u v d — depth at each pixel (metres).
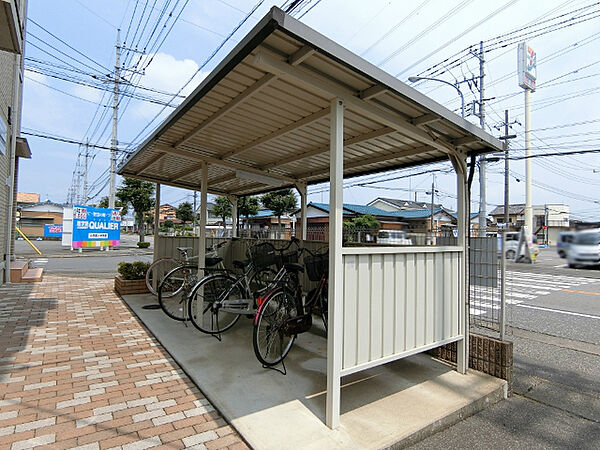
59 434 1.87
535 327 4.87
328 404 2.00
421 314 2.50
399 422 2.08
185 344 3.25
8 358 2.87
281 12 1.47
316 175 4.77
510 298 7.14
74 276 7.98
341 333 2.02
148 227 45.56
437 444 2.01
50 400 2.22
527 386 2.88
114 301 5.07
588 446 2.04
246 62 1.86
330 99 2.05
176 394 2.36
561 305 6.42
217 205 23.38
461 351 2.82
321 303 3.54
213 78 1.90
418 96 2.13
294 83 1.94
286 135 3.10
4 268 6.51
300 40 1.56
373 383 2.61
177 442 1.84
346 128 2.78
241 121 2.74
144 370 2.72
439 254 2.67
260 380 2.56
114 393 2.34
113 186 16.14
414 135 2.52
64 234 16.39
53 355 2.96
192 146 3.53
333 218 2.01
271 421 2.03
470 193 2.96
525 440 2.08
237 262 3.89
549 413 2.42
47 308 4.57
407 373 2.80
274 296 2.93
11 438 1.82
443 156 3.36
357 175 4.30
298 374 2.69
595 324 5.05
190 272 4.58
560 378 3.09
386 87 1.96
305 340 3.54
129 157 4.10
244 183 5.51
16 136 7.27
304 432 1.94
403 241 4.10
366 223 16.81
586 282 9.62
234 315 4.20
